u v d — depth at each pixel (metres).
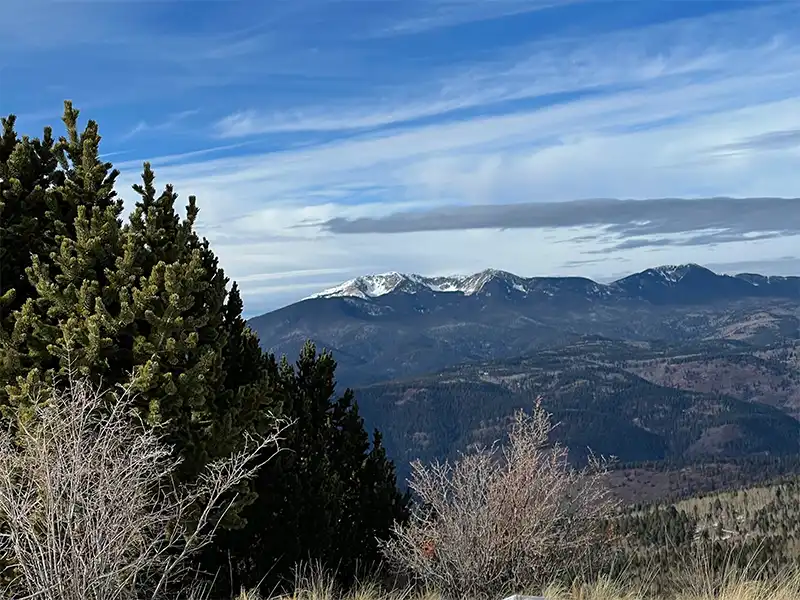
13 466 5.80
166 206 9.91
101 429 6.27
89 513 5.63
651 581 7.86
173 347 8.28
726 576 7.23
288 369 15.61
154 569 7.27
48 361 8.28
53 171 9.81
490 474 9.54
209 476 8.23
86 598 5.61
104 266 9.00
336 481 13.40
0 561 6.40
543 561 9.34
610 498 9.81
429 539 9.92
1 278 8.98
